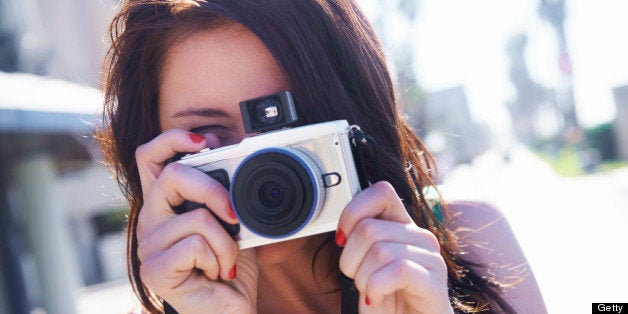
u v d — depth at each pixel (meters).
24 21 9.59
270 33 1.62
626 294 5.20
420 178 1.94
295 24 1.65
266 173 1.51
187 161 1.62
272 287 1.83
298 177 1.49
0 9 9.09
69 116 5.83
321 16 1.71
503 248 1.92
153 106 1.80
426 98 22.89
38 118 5.40
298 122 1.70
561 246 7.75
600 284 5.66
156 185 1.61
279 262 1.72
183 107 1.70
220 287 1.59
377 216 1.52
